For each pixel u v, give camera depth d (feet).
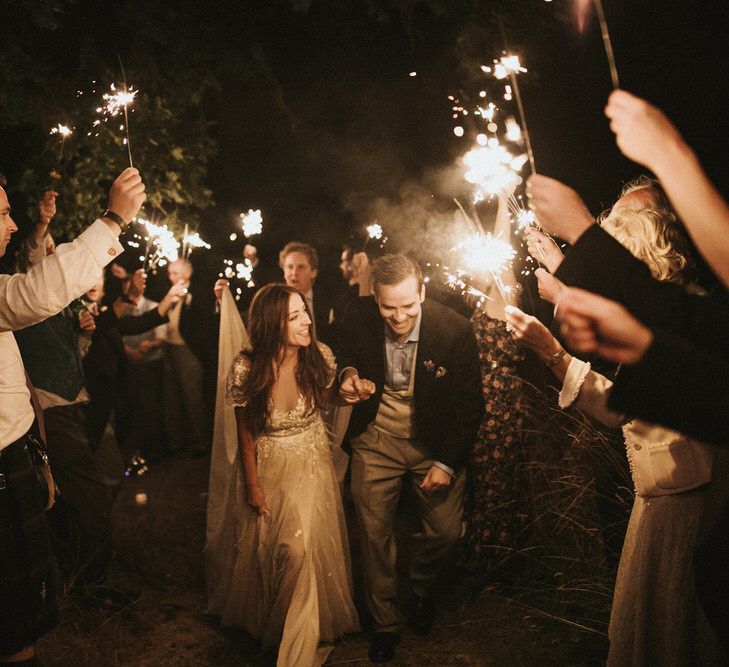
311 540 11.32
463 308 14.14
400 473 11.84
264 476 11.33
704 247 4.55
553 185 5.96
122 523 16.47
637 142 4.62
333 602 11.73
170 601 13.28
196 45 16.71
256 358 11.15
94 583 13.10
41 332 12.42
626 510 10.75
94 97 14.67
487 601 12.73
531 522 12.62
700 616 6.80
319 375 11.36
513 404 12.50
